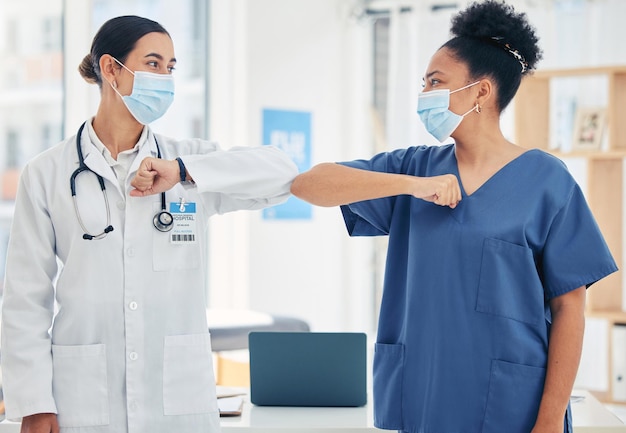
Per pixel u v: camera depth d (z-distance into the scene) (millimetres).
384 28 4422
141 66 1727
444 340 1675
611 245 3773
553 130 3975
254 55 4113
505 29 1692
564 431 1677
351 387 2219
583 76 3760
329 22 4348
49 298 1741
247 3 4078
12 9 3582
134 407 1703
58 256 1766
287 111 4219
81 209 1713
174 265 1762
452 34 1771
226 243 4156
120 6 3916
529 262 1649
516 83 1738
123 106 1767
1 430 2000
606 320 3850
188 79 4176
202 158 1762
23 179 1752
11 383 1667
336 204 1768
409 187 1672
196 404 1744
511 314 1645
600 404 2252
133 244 1733
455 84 1707
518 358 1641
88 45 3777
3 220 3584
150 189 1720
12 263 1720
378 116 4457
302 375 2223
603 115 3807
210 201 1872
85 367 1691
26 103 3641
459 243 1675
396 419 1739
